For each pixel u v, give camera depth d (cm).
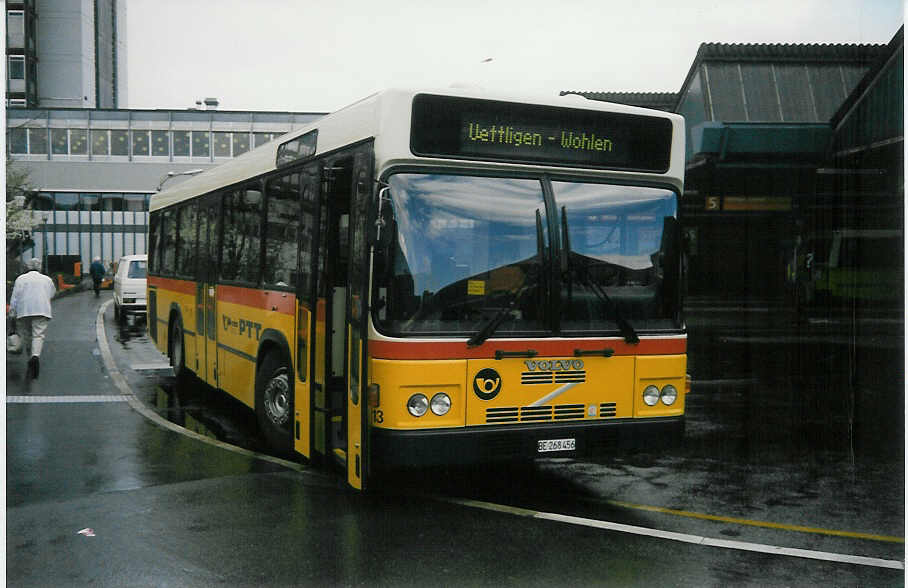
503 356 591
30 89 5062
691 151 2508
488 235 604
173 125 4756
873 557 534
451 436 577
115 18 5853
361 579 482
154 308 1437
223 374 980
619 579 489
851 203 2331
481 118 606
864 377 1418
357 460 589
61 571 490
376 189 578
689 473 756
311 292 691
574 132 634
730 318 2542
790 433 952
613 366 629
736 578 495
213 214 1049
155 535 554
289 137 785
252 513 605
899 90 1925
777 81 2383
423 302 583
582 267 626
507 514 614
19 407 1049
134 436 878
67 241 4866
